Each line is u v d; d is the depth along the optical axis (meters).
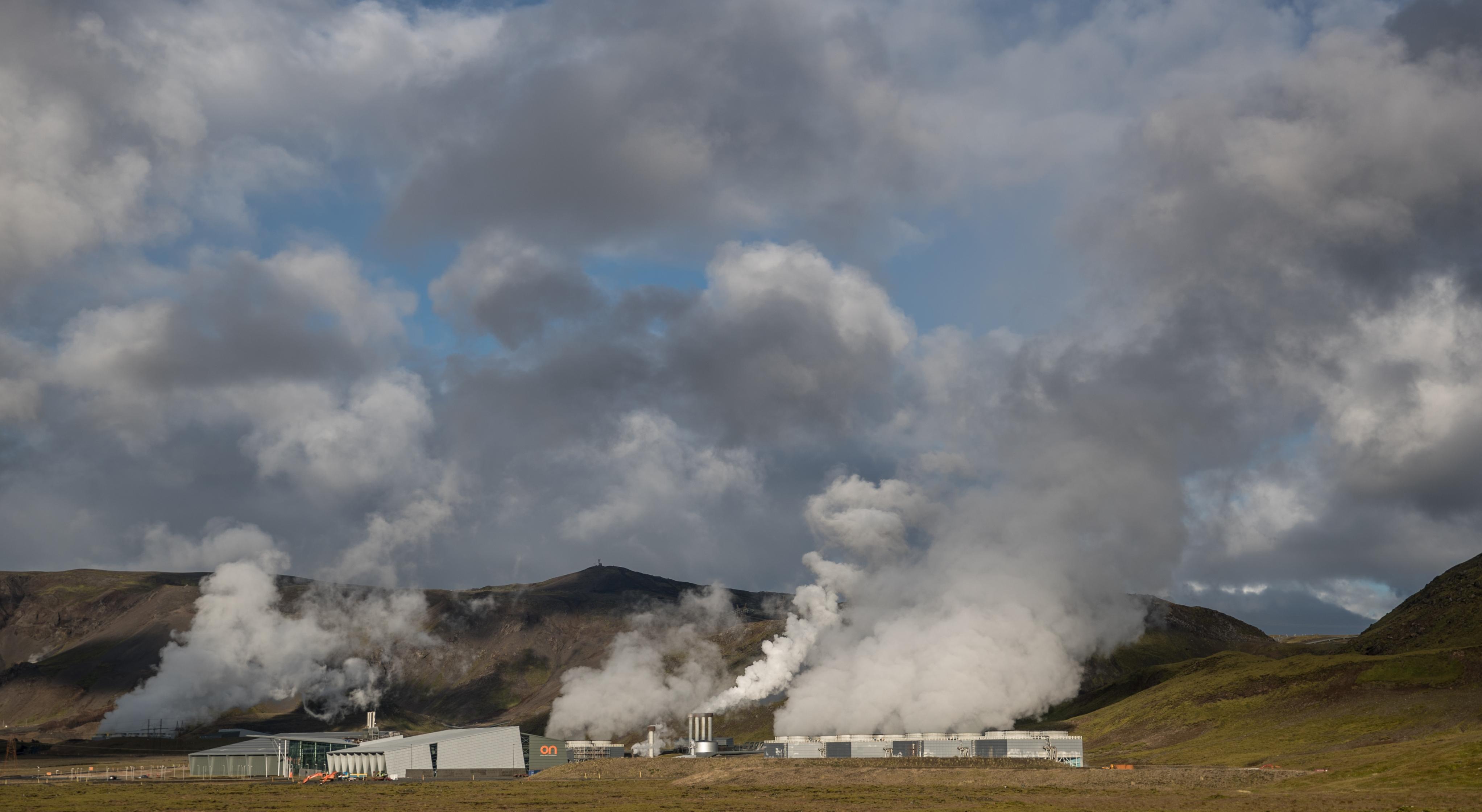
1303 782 198.50
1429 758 196.62
